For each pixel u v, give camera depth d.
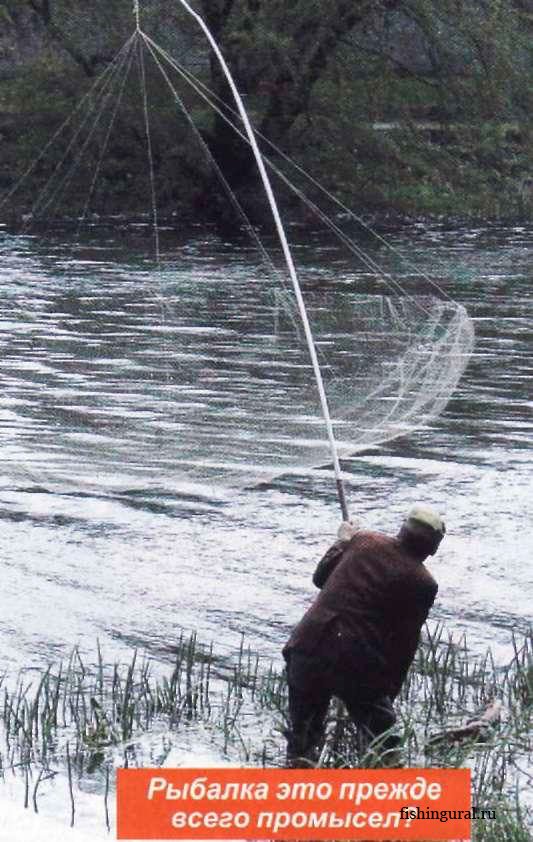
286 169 107.44
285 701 23.50
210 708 23.28
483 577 30.08
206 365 51.34
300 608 28.34
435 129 112.00
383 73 105.12
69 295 68.19
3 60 112.31
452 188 110.38
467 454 39.84
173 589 29.17
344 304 66.81
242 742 21.55
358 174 108.62
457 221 106.94
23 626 27.03
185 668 25.11
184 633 26.89
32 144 107.75
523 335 59.00
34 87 108.00
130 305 65.44
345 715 21.86
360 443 40.44
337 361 52.72
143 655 25.80
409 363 52.66
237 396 46.12
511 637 26.91
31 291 69.31
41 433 40.59
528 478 37.59
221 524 33.28
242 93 103.50
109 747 21.61
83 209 105.88
